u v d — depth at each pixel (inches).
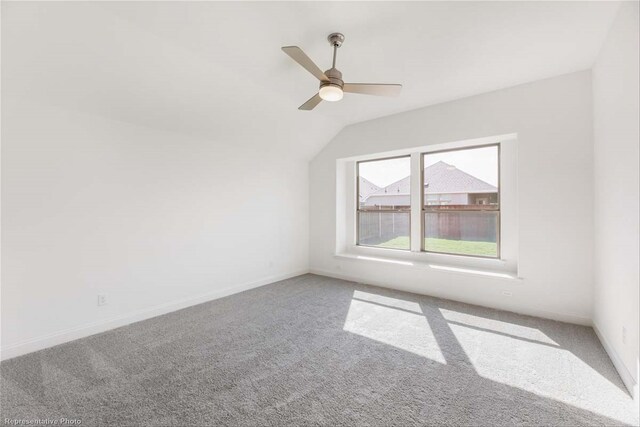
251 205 166.7
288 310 129.8
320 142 188.7
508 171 138.3
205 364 85.5
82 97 98.8
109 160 110.5
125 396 70.8
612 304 85.3
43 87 90.8
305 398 70.1
